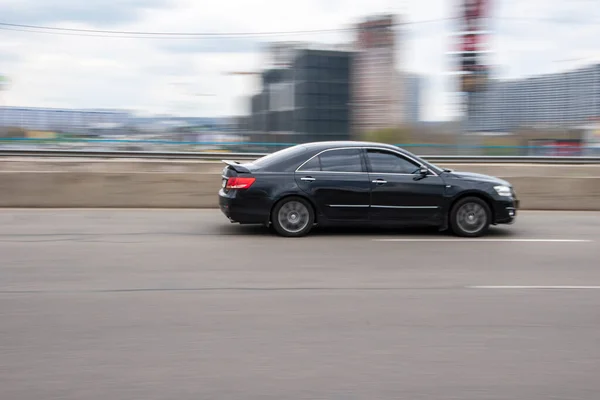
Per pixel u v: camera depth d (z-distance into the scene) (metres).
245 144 35.78
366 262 8.26
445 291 6.76
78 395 4.01
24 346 4.91
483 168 25.67
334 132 60.47
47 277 7.25
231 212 10.03
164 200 14.44
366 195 10.17
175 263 8.08
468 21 49.84
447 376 4.37
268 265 8.01
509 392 4.11
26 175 14.02
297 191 10.05
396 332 5.33
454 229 10.38
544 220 12.85
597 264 8.28
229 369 4.46
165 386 4.16
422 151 35.41
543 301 6.37
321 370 4.46
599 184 15.16
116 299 6.31
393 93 63.25
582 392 4.13
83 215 12.77
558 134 43.22
